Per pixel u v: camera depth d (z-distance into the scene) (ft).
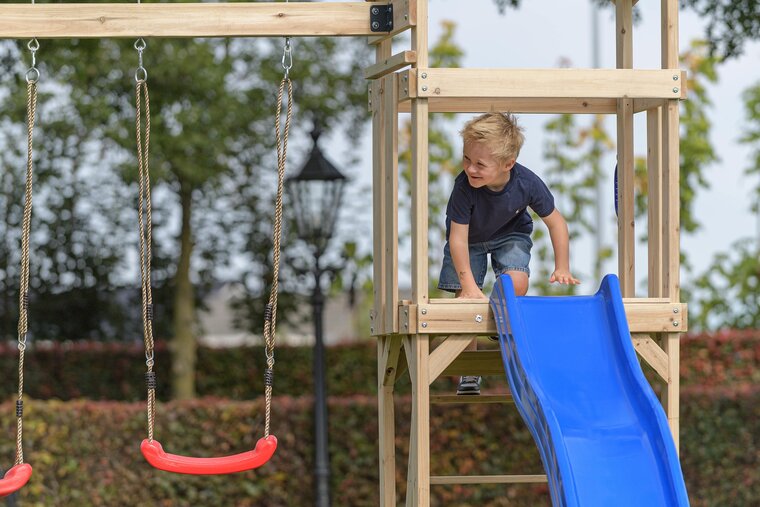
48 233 135.23
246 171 134.72
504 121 53.83
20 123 130.72
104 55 120.16
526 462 100.78
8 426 95.81
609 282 53.31
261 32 53.83
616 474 47.65
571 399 49.96
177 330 133.49
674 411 53.67
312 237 97.30
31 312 136.46
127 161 122.01
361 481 100.27
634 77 53.01
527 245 59.36
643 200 127.85
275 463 99.19
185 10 53.57
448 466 100.27
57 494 95.91
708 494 99.91
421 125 51.52
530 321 52.19
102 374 135.33
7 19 53.06
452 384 114.42
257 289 138.21
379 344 58.13
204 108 122.62
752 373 119.65
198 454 98.43
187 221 133.28
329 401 101.14
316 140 98.73
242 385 136.98
